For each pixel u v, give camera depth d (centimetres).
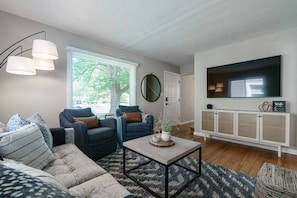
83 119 254
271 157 246
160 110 480
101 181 103
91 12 222
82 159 136
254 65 298
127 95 401
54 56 193
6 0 196
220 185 166
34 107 249
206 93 377
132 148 174
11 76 229
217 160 233
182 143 185
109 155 246
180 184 167
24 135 115
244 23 247
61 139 175
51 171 115
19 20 234
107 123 268
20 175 49
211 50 370
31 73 188
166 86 502
